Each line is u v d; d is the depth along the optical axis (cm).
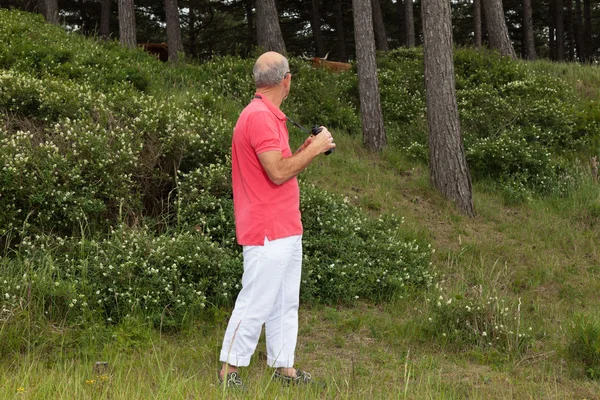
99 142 625
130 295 511
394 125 1245
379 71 1448
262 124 374
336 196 822
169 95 1070
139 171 664
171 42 1878
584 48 3281
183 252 564
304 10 3195
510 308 605
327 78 1372
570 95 1389
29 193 567
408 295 642
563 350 526
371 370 469
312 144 381
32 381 371
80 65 1053
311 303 606
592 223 937
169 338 500
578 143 1205
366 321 575
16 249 561
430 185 962
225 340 395
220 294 554
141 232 584
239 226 391
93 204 587
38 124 700
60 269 533
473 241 827
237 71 1263
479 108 1215
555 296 714
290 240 390
